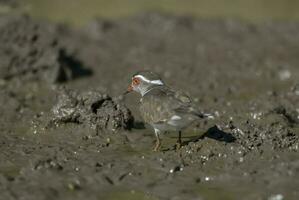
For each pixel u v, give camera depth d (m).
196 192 12.58
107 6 35.22
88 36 30.12
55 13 33.81
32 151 15.16
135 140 15.91
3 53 22.94
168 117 14.27
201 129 16.72
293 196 12.07
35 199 12.14
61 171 13.63
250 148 14.58
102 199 12.30
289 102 18.28
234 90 21.39
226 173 13.39
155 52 27.31
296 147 14.60
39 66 22.91
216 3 35.78
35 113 18.50
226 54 26.75
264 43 28.38
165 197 12.39
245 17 33.62
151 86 15.77
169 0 35.94
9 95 20.25
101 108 16.55
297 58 26.02
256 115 16.92
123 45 28.62
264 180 12.89
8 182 13.00
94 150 15.20
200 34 30.05
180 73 23.89
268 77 23.22
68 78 23.25
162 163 13.96
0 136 16.44
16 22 23.78
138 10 34.59
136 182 13.12
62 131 16.42
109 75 24.00
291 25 30.91
